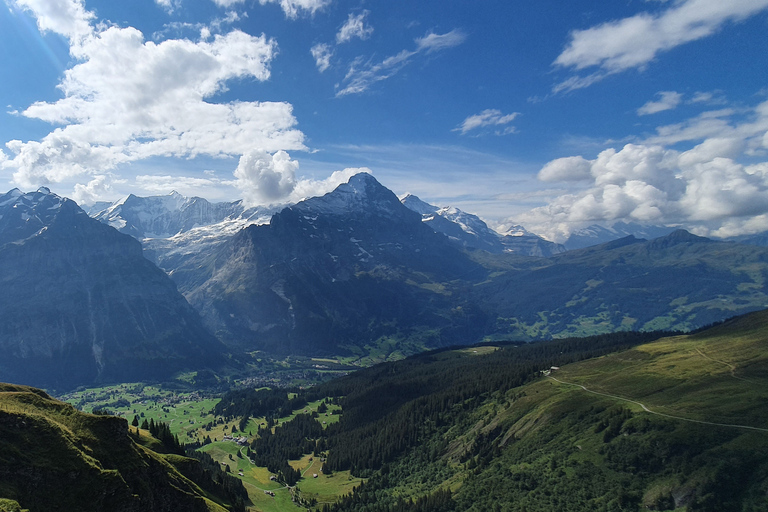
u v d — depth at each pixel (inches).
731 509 5698.8
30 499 3612.2
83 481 3944.4
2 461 3654.0
